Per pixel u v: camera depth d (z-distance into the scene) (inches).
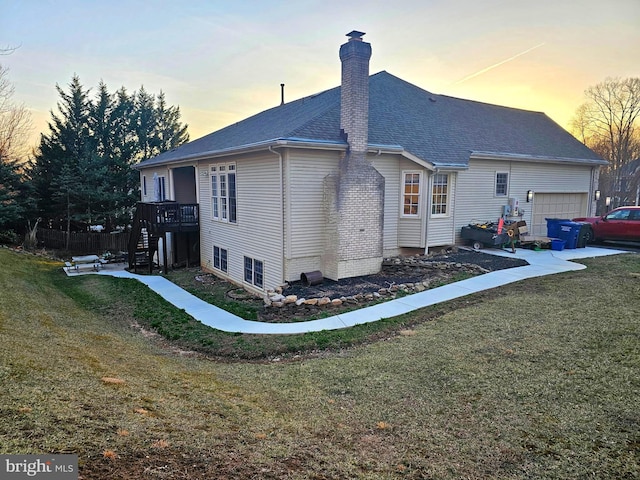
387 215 497.7
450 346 239.0
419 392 184.2
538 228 677.3
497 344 236.2
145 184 872.3
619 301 303.9
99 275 614.2
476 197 593.6
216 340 299.9
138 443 116.2
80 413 127.1
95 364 193.9
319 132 422.6
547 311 290.0
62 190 979.3
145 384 177.2
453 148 558.6
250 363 252.2
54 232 971.3
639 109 1408.7
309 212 427.8
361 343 267.9
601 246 591.8
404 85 691.4
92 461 101.0
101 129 1129.4
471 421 156.4
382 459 130.3
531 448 137.3
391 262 465.4
